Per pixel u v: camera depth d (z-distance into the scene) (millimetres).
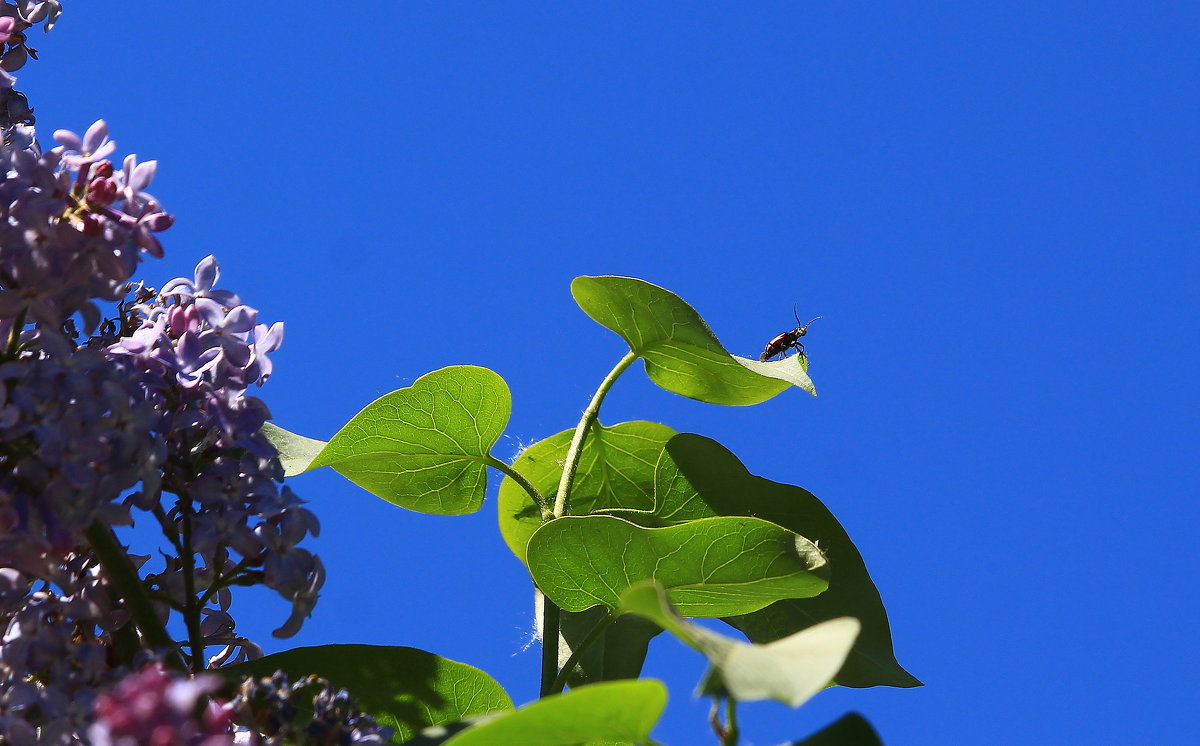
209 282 1028
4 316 990
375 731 982
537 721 938
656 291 1120
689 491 1132
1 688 985
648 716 938
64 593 1008
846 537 1111
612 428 1135
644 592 931
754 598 1059
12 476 985
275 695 979
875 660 1092
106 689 979
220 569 1013
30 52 1070
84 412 983
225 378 1020
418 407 1108
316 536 1014
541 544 1053
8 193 990
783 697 915
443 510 1129
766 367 1133
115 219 992
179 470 1013
